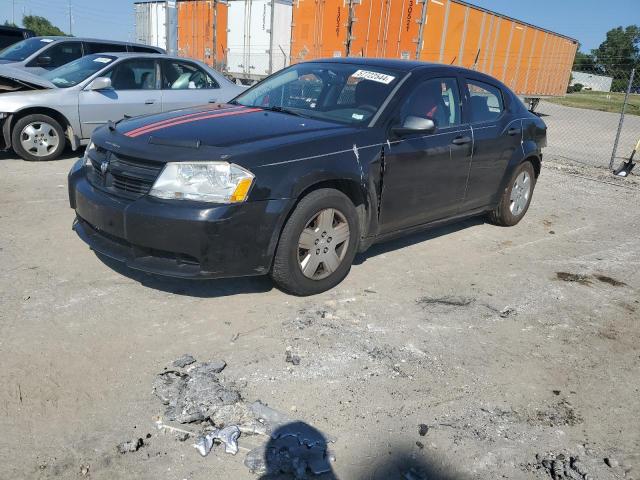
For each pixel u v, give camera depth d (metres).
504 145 5.51
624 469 2.55
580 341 3.74
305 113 4.48
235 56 16.50
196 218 3.28
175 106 8.37
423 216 4.77
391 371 3.15
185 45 17.84
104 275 4.05
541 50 17.42
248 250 3.46
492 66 14.92
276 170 3.51
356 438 2.59
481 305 4.14
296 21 14.37
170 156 3.41
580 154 12.69
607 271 5.12
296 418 2.69
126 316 3.51
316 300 3.94
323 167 3.71
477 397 3.00
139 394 2.78
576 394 3.12
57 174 6.91
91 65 8.08
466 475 2.43
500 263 5.09
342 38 13.50
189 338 3.32
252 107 4.68
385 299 4.08
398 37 12.34
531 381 3.20
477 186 5.32
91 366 2.97
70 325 3.35
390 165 4.20
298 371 3.06
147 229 3.35
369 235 4.25
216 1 16.33
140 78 8.14
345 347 3.35
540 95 18.58
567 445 2.68
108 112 7.86
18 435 2.45
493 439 2.67
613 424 2.88
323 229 3.85
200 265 3.38
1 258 4.22
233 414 2.66
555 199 7.97
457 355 3.40
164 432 2.53
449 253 5.24
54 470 2.28
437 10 12.06
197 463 2.37
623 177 9.93
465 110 5.10
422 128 4.13
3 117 7.25
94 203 3.59
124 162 3.60
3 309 3.47
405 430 2.68
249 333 3.42
